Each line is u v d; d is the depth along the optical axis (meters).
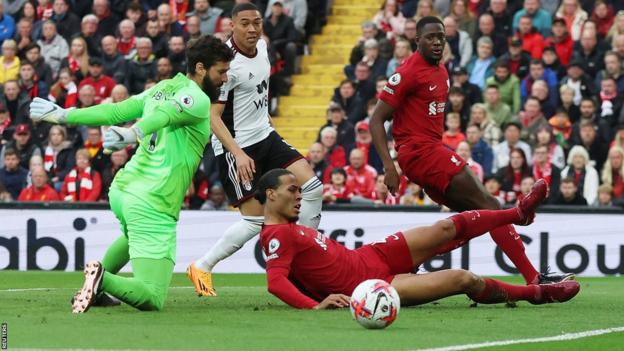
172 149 28.84
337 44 68.81
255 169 34.72
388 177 34.06
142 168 28.95
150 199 28.59
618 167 54.75
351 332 24.70
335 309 28.62
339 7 70.88
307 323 26.12
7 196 59.59
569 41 59.81
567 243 51.62
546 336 24.80
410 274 29.22
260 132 34.72
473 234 29.72
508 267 51.38
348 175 55.88
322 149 57.56
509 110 57.47
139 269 28.50
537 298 30.41
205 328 25.19
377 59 61.03
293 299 28.59
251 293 36.84
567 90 57.03
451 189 33.88
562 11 61.19
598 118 56.41
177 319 26.92
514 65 59.12
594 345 23.59
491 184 53.53
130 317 27.28
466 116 57.25
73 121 28.89
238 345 22.59
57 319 26.67
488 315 28.50
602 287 42.00
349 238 52.22
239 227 34.94
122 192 29.00
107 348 22.06
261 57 34.41
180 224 53.00
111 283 27.83
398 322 26.66
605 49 59.22
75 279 46.25
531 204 29.91
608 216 51.47
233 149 32.38
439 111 34.03
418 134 33.97
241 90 34.19
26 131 61.41
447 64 60.44
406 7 64.88
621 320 28.16
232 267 52.59
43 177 57.91
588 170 54.56
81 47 65.38
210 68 29.31
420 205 51.78
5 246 53.50
